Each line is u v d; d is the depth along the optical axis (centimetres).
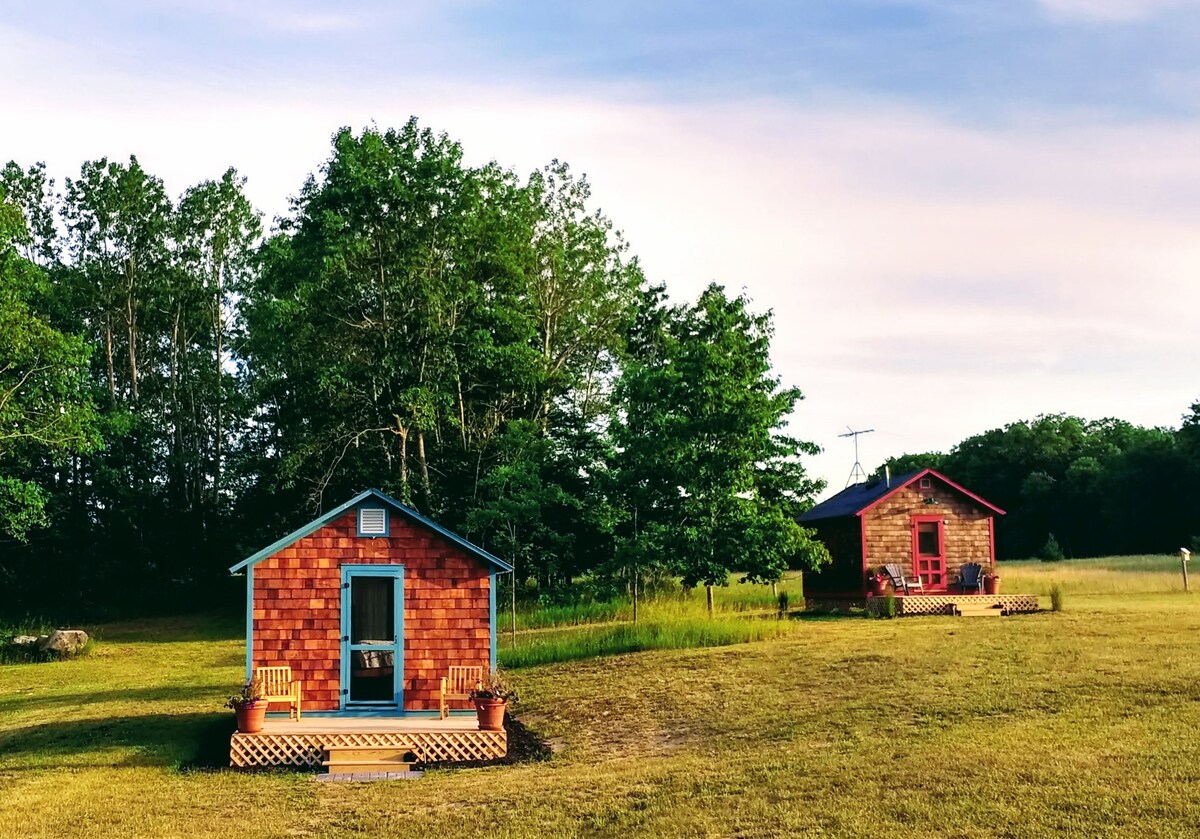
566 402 5003
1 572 4912
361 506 1888
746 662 2298
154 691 2578
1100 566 5369
